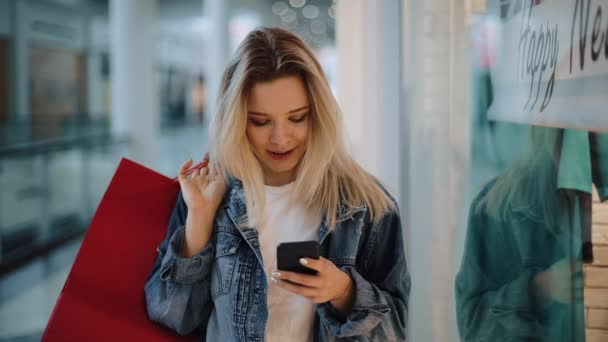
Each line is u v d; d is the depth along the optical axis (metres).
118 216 1.22
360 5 1.98
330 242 1.11
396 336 1.06
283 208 1.14
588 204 0.88
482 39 1.26
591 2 0.80
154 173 1.29
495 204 1.20
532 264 1.05
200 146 15.38
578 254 0.92
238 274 1.10
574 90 0.86
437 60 1.47
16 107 10.21
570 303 0.94
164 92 18.16
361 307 1.02
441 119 1.49
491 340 1.21
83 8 12.34
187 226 1.13
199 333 1.20
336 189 1.11
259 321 1.08
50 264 4.98
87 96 12.77
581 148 0.88
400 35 1.76
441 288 1.51
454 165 1.43
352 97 2.02
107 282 1.16
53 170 5.68
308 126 1.08
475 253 1.31
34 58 10.73
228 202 1.14
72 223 6.11
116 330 1.12
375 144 1.92
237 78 1.04
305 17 13.04
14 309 3.81
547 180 0.98
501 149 1.17
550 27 0.94
